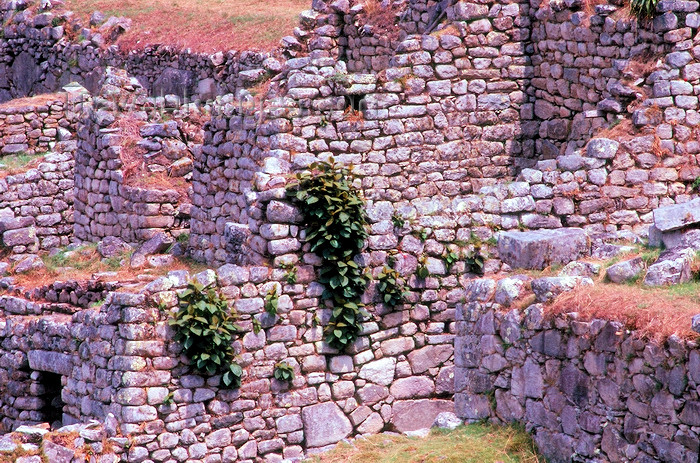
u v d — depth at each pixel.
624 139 80.50
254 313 75.62
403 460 67.00
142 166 101.56
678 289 63.25
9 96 169.12
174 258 93.94
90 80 152.00
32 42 164.12
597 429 61.34
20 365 86.25
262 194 76.69
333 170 77.88
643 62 82.75
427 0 97.38
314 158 82.69
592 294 63.44
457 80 88.69
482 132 89.62
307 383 77.06
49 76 161.38
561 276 66.62
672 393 57.38
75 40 157.00
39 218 115.81
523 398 66.38
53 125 134.75
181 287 74.06
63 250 104.38
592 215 80.00
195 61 133.50
